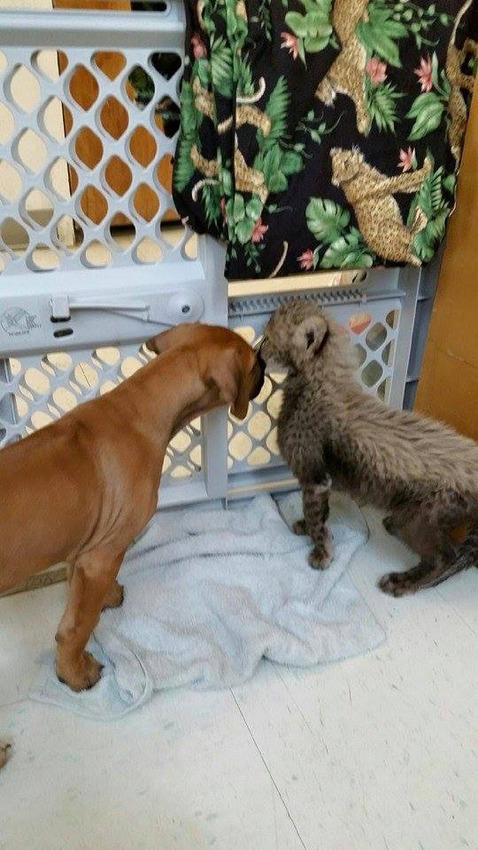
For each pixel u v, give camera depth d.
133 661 1.23
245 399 1.23
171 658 1.25
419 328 1.71
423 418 1.38
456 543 1.48
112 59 2.45
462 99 1.28
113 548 1.14
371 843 0.98
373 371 1.76
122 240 3.00
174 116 1.23
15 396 1.47
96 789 1.05
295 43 1.09
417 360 1.75
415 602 1.43
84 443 1.08
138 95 1.24
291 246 1.25
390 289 1.56
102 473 1.09
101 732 1.14
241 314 1.45
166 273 1.34
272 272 1.27
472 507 1.28
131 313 1.32
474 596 1.45
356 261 1.31
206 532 1.57
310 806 1.03
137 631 1.31
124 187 2.84
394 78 1.18
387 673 1.26
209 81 1.11
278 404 1.83
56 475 1.01
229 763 1.09
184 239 1.34
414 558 1.55
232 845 0.98
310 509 1.46
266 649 1.26
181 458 1.62
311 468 1.43
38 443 1.04
